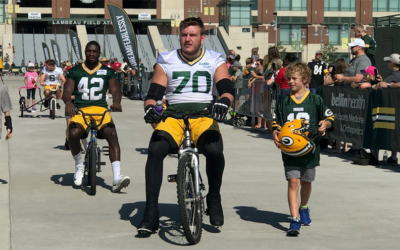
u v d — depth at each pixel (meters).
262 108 13.74
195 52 5.28
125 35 23.86
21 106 17.00
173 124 5.21
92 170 6.95
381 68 21.72
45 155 10.05
